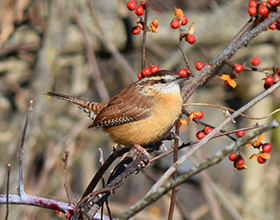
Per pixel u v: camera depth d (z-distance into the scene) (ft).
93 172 47.80
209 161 15.62
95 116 27.61
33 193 39.75
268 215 42.39
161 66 43.27
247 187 46.29
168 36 46.24
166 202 44.80
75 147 44.16
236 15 47.78
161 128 24.35
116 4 48.93
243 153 47.42
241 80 45.57
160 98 24.12
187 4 50.19
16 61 45.93
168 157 45.55
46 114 42.01
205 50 48.67
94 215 21.42
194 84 23.61
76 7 44.39
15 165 41.19
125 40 45.93
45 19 43.50
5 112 47.11
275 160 45.29
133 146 25.13
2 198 21.36
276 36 47.14
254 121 46.11
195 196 48.93
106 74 47.80
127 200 47.21
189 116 21.25
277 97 45.85
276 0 22.11
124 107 24.50
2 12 40.68
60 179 42.88
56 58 42.45
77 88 46.37
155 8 49.44
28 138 41.24
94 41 44.88
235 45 22.31
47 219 42.75
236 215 39.11
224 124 18.48
